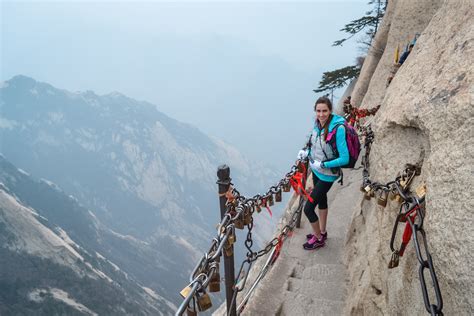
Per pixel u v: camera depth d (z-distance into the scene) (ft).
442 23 10.69
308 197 17.49
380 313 11.35
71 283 435.12
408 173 9.21
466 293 5.94
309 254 19.61
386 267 10.94
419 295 8.16
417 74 10.37
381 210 11.85
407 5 45.06
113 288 466.29
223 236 8.79
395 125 10.91
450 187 6.70
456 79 7.76
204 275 7.34
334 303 16.30
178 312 6.39
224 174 10.16
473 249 5.90
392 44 46.26
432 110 7.98
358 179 27.55
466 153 6.55
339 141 15.21
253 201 11.34
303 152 17.52
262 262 24.81
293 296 17.08
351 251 18.15
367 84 63.62
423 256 8.21
